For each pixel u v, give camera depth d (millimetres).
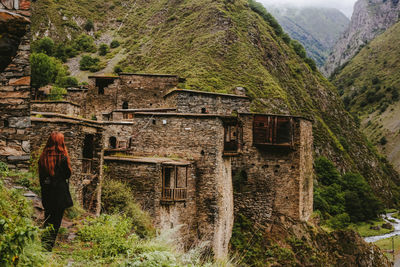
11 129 11266
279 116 32062
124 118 35062
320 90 114500
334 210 58094
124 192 19406
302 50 131375
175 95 33938
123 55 111000
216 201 23781
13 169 11219
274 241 30203
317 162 76062
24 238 6395
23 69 11414
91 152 17953
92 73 102062
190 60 83812
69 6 145250
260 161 31781
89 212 15297
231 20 98625
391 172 132000
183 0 131000
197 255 11039
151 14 137125
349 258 32781
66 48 119438
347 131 114000
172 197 21719
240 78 76938
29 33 11461
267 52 99250
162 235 11398
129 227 13711
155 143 25359
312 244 31281
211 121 24578
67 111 32688
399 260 51312
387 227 68688
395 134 182500
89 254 9109
